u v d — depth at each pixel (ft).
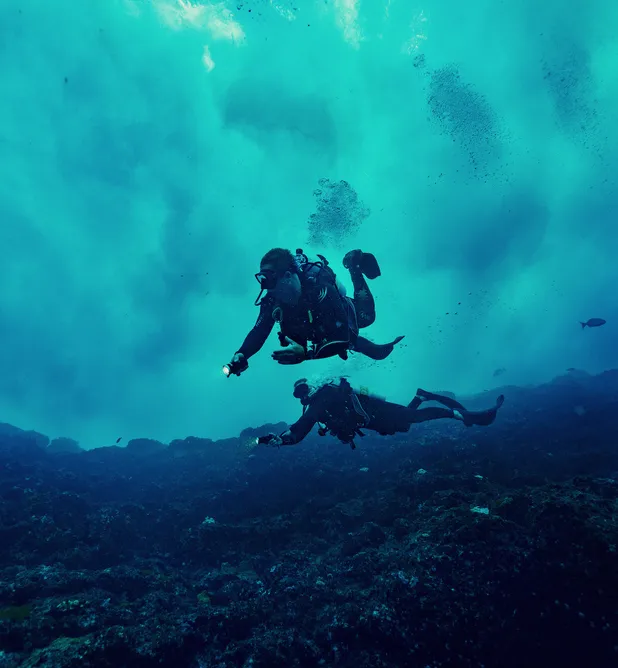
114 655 12.41
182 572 19.90
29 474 28.78
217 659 13.32
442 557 14.53
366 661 12.92
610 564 12.43
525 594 13.12
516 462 25.40
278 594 16.15
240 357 6.34
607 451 25.00
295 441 9.60
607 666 11.67
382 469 28.37
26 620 13.65
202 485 28.96
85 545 20.62
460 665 12.64
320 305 6.52
